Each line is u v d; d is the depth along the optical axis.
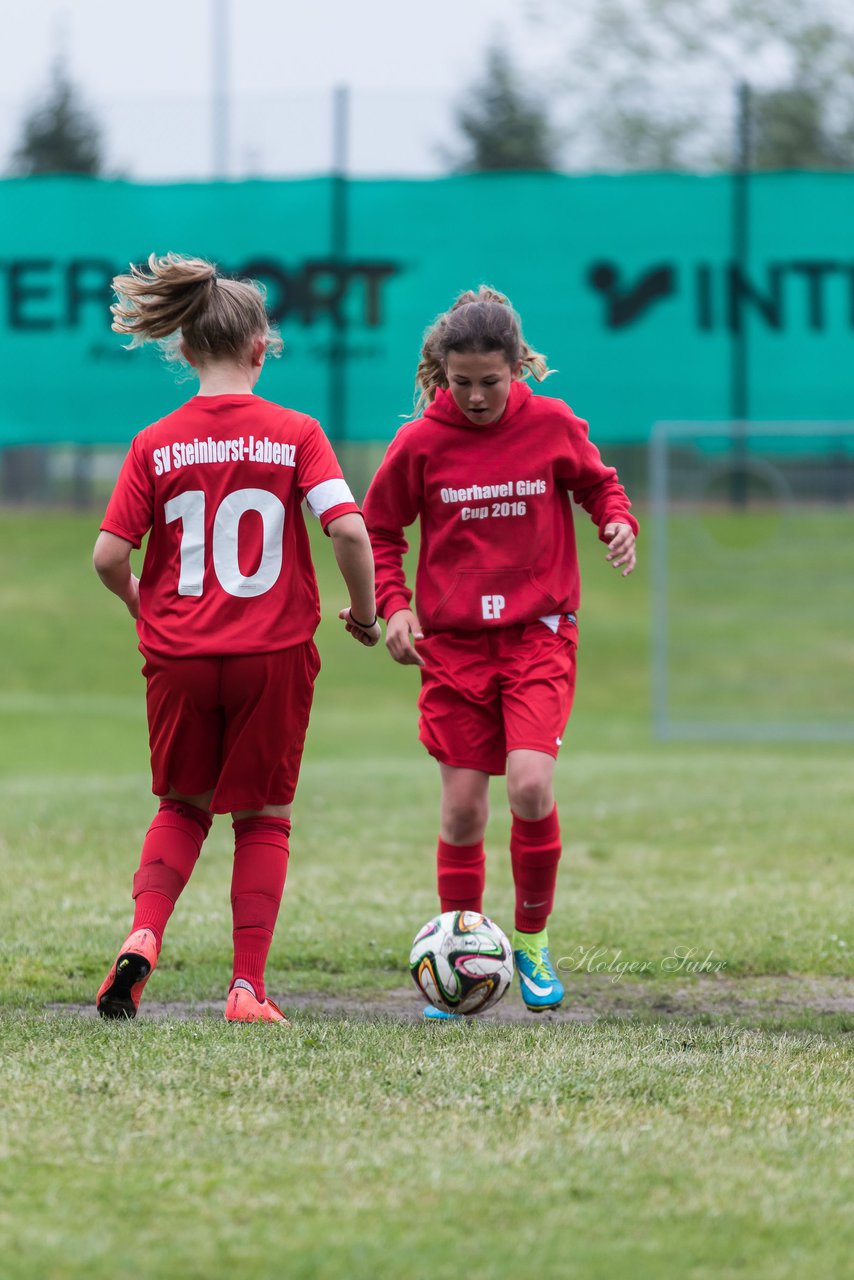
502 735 15.83
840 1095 11.38
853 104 86.81
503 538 15.59
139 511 14.16
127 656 64.06
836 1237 8.62
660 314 55.00
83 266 54.00
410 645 15.71
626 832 27.30
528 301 54.84
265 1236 8.45
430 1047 12.59
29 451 81.00
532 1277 8.00
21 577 72.25
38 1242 8.30
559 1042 12.98
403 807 30.25
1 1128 10.13
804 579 70.75
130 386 53.91
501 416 15.64
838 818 28.61
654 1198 9.12
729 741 50.03
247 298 14.63
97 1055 11.98
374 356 54.44
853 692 58.75
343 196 54.22
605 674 62.38
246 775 14.13
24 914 19.56
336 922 19.52
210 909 20.44
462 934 14.78
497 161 71.75
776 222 54.81
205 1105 10.70
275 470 14.06
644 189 54.66
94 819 27.73
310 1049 12.35
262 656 13.75
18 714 52.84
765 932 18.89
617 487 16.27
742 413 55.34
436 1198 9.04
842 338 55.03
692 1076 11.77
